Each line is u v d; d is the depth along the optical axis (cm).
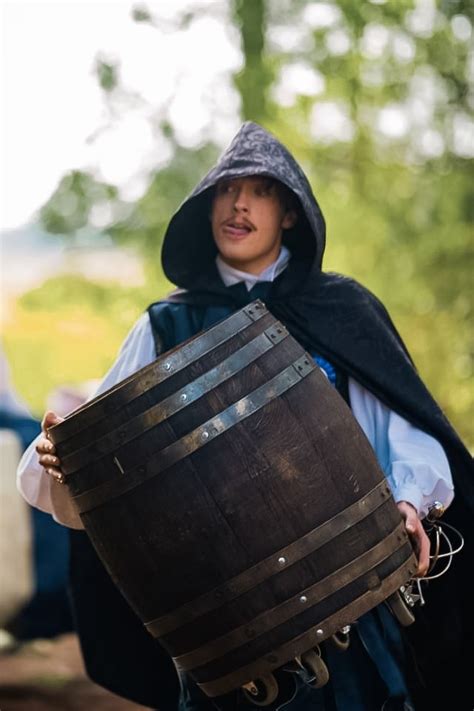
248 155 499
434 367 972
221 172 497
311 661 434
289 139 992
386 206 972
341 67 976
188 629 435
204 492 426
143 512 430
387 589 442
